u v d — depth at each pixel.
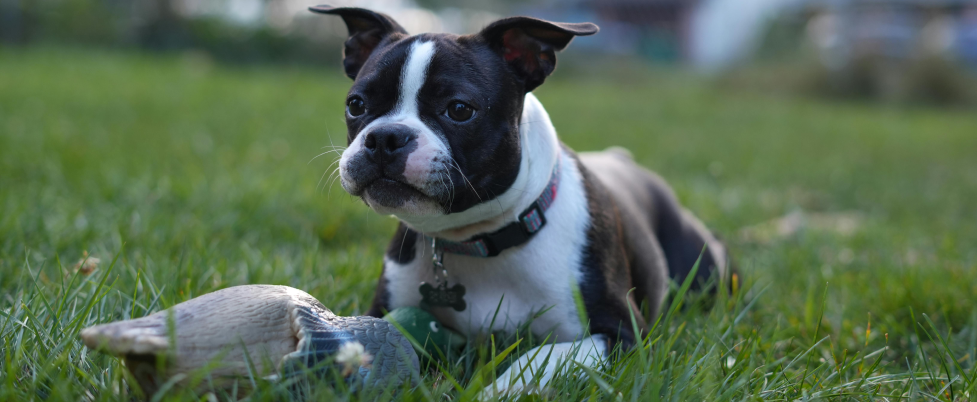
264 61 5.70
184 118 2.55
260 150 2.00
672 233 1.22
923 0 7.57
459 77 0.93
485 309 1.00
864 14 7.48
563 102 4.21
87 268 1.01
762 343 0.99
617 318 0.99
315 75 5.13
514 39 0.98
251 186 1.48
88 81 3.37
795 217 1.75
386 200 0.92
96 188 1.42
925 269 1.27
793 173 2.48
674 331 1.01
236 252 1.20
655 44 9.66
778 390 0.88
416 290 1.01
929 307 1.14
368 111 0.95
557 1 10.06
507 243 0.97
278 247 1.29
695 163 2.51
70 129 2.08
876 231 1.59
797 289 1.25
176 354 0.77
